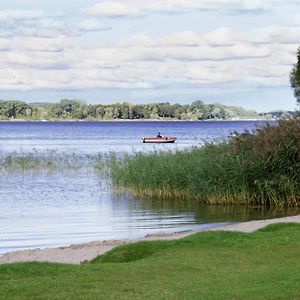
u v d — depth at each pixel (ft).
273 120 241.14
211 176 222.48
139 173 244.83
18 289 83.76
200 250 112.78
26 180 311.88
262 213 202.28
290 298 78.33
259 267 98.37
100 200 238.89
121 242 144.25
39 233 172.14
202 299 78.23
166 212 206.08
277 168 219.20
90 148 586.45
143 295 80.64
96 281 88.48
